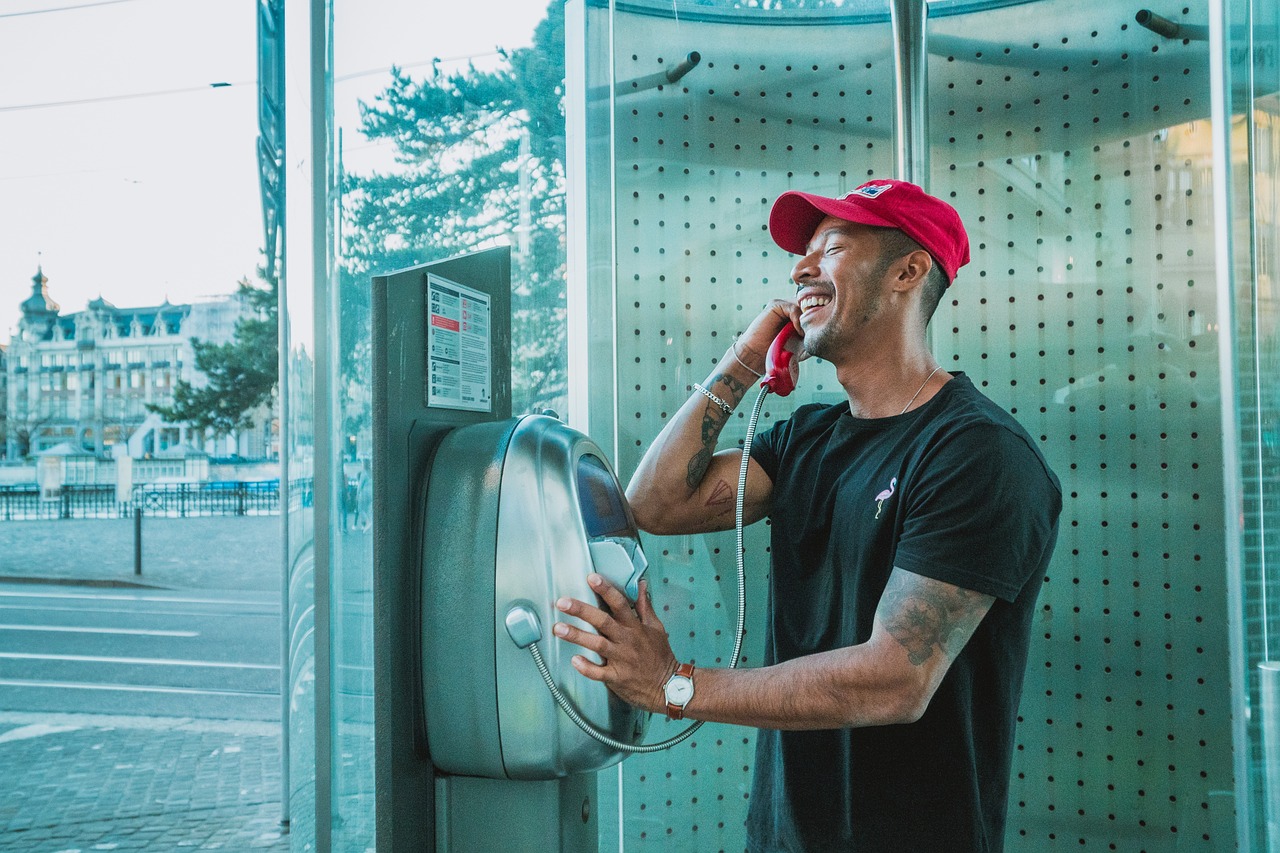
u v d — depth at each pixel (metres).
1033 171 1.70
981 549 1.00
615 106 1.77
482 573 1.10
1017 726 1.71
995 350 1.73
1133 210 1.64
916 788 1.09
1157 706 1.62
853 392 1.24
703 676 1.05
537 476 1.10
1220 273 1.50
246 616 9.00
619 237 1.77
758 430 1.76
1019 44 1.70
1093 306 1.67
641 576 1.14
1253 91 1.34
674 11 1.78
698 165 1.79
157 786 4.34
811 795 1.15
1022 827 1.71
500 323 1.42
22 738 5.12
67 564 12.50
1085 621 1.67
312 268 1.14
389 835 1.06
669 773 1.76
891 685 0.98
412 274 1.13
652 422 1.79
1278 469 1.28
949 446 1.05
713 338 1.80
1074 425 1.68
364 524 1.20
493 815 1.17
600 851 1.77
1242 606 1.42
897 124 1.66
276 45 2.35
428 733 1.13
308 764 1.33
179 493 20.05
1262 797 1.37
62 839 3.72
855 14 1.77
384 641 1.06
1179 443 1.61
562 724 1.09
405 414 1.11
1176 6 1.60
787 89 1.79
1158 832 1.62
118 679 6.54
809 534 1.25
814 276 1.22
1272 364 1.30
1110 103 1.65
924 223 1.18
